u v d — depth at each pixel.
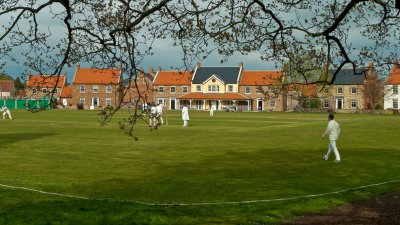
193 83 140.62
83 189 17.23
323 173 21.12
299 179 19.59
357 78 129.25
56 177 19.41
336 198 15.90
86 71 145.75
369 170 22.03
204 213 13.77
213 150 29.53
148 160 24.77
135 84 9.55
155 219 13.03
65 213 13.38
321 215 13.84
